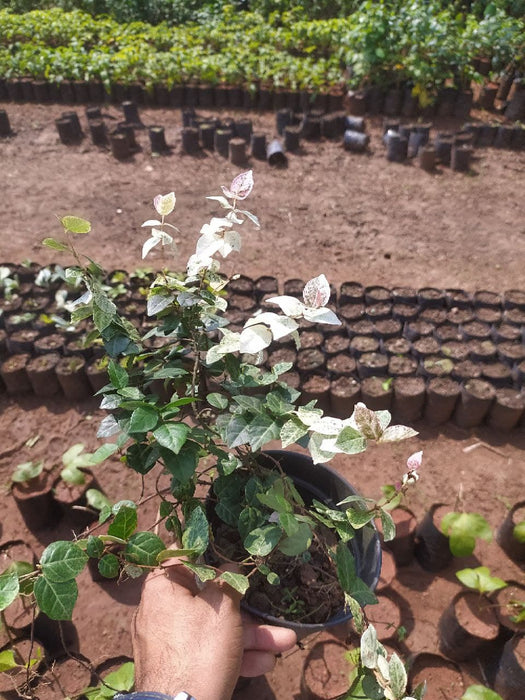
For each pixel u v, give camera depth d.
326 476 0.59
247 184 0.47
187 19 3.20
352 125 2.17
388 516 0.43
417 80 2.19
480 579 0.75
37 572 0.37
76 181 1.92
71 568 0.36
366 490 1.00
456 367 1.15
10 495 1.00
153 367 0.53
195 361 0.52
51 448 1.09
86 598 0.87
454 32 2.38
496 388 1.12
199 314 0.52
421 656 0.73
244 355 1.17
